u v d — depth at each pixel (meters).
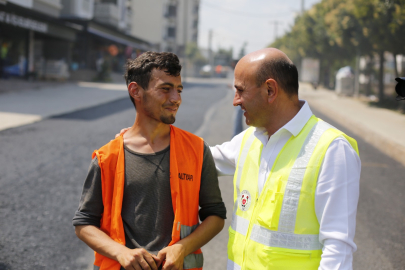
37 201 4.49
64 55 24.12
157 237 1.61
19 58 19.91
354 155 1.48
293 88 1.60
